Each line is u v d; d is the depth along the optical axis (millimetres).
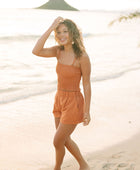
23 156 4258
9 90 9031
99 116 6160
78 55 2865
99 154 4066
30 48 22422
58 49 3014
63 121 2928
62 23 2881
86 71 2918
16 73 12164
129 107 6875
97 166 3566
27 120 6074
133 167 3459
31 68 13516
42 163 4016
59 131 2967
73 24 2898
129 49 22719
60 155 3119
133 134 4949
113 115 6246
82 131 5277
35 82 10438
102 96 8062
